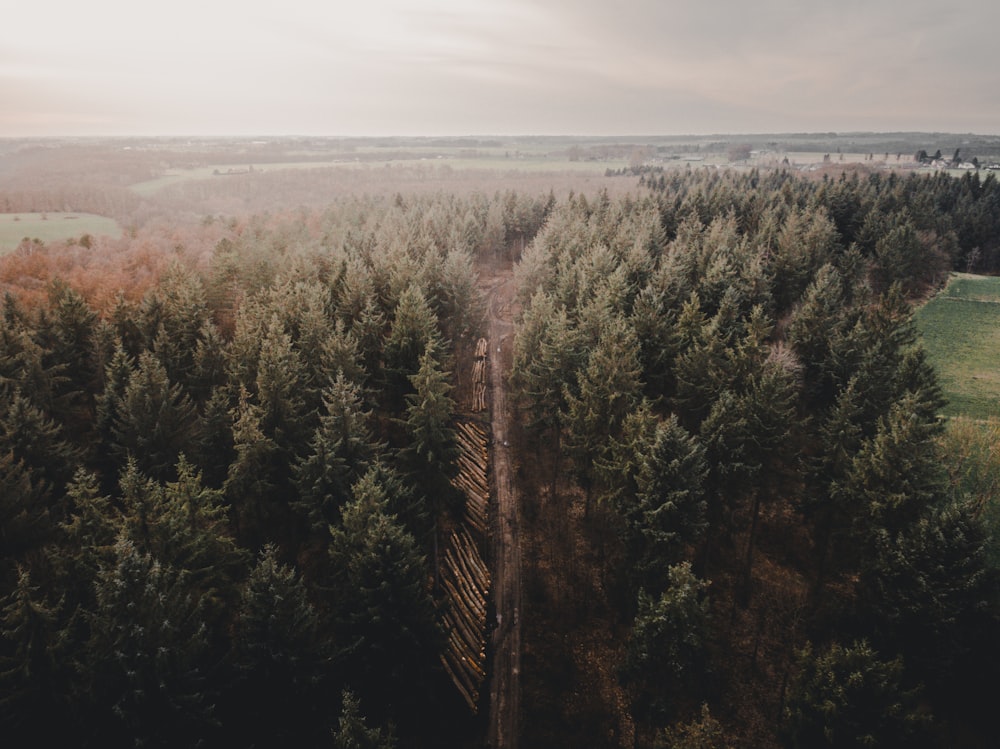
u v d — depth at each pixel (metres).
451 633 36.47
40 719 23.44
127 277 78.19
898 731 23.16
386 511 34.06
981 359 73.44
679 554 32.94
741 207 107.94
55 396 49.47
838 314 58.03
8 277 80.50
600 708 33.53
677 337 50.50
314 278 69.75
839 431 37.19
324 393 39.84
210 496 31.69
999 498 44.28
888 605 30.08
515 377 56.22
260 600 25.41
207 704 25.11
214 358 49.34
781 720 31.41
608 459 40.25
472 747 31.45
